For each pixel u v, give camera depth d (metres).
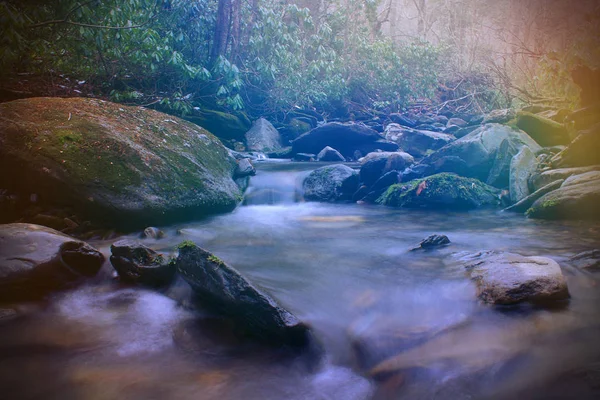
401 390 2.22
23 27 6.49
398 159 7.78
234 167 7.58
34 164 4.96
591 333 2.61
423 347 2.56
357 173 7.82
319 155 10.53
